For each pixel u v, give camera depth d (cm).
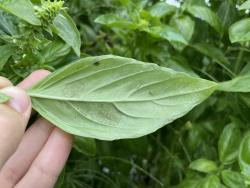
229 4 17
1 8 12
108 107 12
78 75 13
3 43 14
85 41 20
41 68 14
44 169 13
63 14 13
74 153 19
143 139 18
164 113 12
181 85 12
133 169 21
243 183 15
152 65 12
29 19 11
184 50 19
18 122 11
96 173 20
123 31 19
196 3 17
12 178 13
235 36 15
